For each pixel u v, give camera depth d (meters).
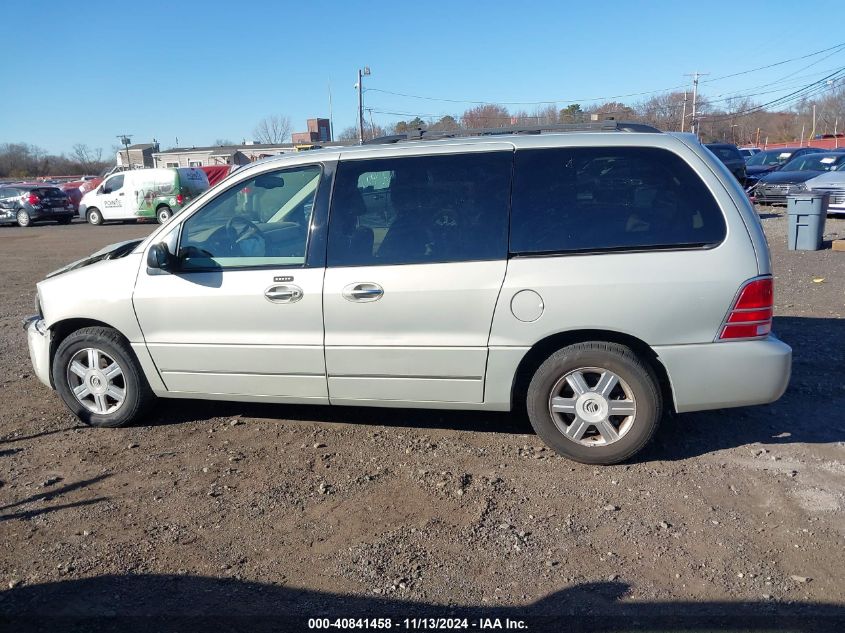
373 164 4.56
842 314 7.97
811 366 6.18
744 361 4.17
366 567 3.43
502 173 4.40
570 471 4.39
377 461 4.59
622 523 3.77
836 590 3.17
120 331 4.96
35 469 4.57
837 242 12.75
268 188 4.73
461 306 4.32
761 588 3.20
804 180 19.89
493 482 4.26
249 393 4.86
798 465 4.38
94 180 34.25
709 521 3.77
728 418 5.13
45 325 5.21
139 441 5.00
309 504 4.05
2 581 3.38
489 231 4.34
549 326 4.25
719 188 4.23
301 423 5.27
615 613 3.06
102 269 5.00
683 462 4.47
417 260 4.40
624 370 4.27
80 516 3.96
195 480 4.38
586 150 4.37
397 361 4.49
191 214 4.84
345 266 4.50
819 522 3.73
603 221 4.26
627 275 4.17
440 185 4.45
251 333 4.69
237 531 3.78
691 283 4.13
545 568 3.39
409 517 3.88
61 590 3.30
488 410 4.55
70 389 5.22
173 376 4.95
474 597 3.19
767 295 4.17
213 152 59.44
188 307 4.76
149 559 3.54
